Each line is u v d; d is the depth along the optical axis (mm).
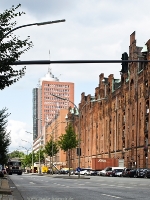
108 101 104875
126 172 67250
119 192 21734
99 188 26203
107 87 107250
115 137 96938
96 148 114688
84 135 129125
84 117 129875
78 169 54875
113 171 74688
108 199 16969
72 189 25219
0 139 47656
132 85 87125
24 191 23203
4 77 16453
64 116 167125
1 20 16750
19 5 17094
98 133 113250
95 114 116938
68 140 87188
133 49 86875
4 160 59719
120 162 88562
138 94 83062
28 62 21281
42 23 21141
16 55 16672
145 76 79438
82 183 35531
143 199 16891
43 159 161000
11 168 96312
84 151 128125
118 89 97000
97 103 115438
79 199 17203
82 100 134625
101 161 89375
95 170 88625
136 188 25906
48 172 119375
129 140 87125
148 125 76562
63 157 161750
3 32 16859
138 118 82375
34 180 45312
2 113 41812
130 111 87438
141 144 79812
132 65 86938
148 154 75438
